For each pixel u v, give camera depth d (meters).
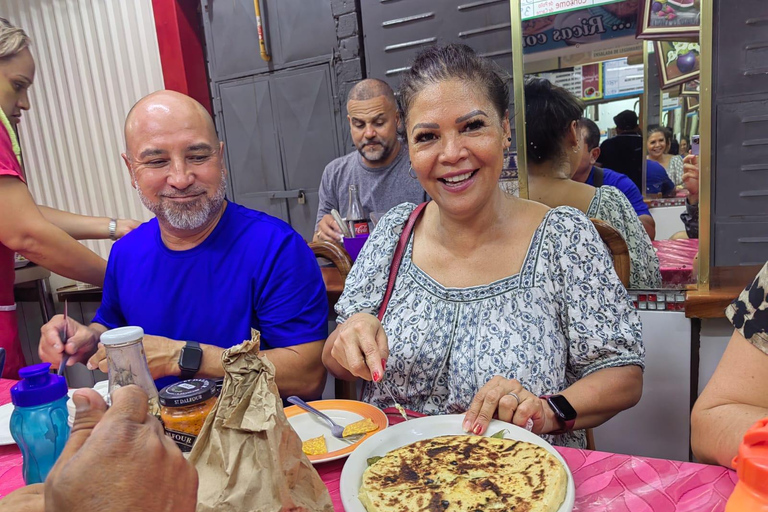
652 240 1.47
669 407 1.52
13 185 1.61
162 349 1.19
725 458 0.71
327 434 0.88
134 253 1.40
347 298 1.22
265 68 3.01
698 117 1.32
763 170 1.30
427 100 1.00
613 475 0.68
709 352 1.47
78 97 3.33
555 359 1.05
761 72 1.26
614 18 1.37
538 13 1.43
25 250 1.66
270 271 1.33
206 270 1.33
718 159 1.34
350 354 0.94
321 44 2.83
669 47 1.32
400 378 1.13
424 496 0.61
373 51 2.69
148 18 3.08
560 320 1.10
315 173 3.06
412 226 1.22
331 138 2.95
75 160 3.44
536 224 1.13
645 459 0.71
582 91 1.44
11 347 1.82
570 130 1.47
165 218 1.27
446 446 0.74
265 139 3.14
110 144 3.33
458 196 1.04
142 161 1.23
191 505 0.32
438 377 1.11
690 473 0.66
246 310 1.33
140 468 0.29
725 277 1.42
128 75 3.20
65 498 0.27
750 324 0.77
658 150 1.39
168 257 1.35
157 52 3.13
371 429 0.87
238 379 0.51
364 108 2.54
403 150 2.69
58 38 3.28
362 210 2.45
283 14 2.88
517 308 1.08
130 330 0.74
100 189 3.43
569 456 0.74
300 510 0.49
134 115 1.24
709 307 1.37
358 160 2.76
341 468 0.77
